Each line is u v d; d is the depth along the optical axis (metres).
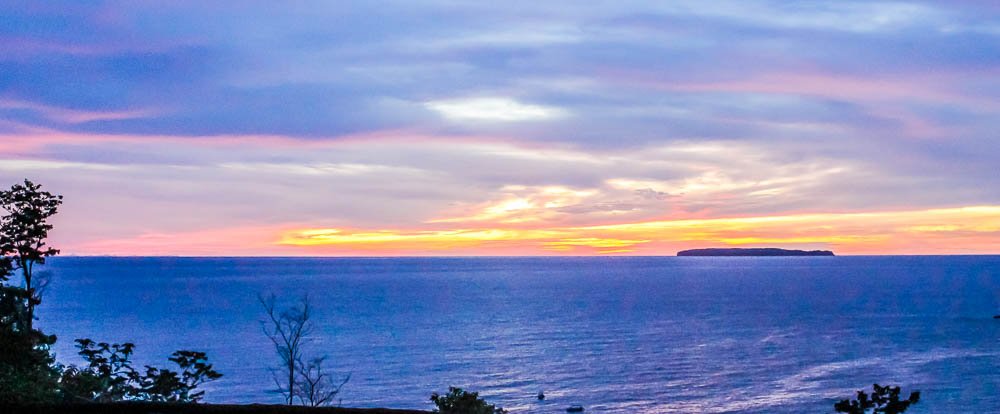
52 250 30.42
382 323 185.12
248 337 152.62
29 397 25.19
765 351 141.00
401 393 100.50
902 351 139.00
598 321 194.62
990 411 90.75
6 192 29.38
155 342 144.38
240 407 23.44
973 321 191.00
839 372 117.31
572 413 91.31
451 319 196.12
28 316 29.64
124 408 22.95
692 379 112.38
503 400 98.38
